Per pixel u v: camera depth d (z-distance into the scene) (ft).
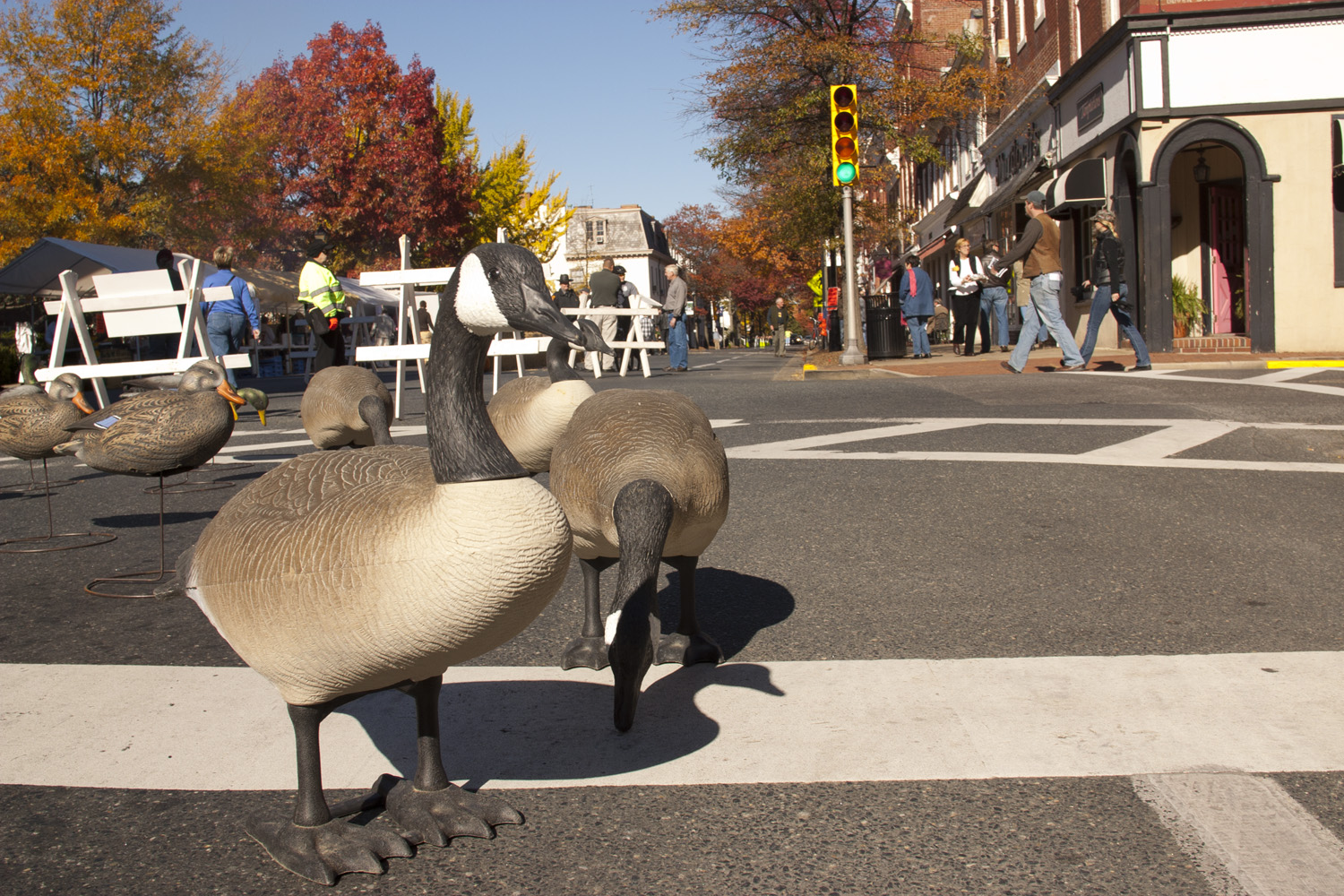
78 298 34.58
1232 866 8.00
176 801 9.57
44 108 102.32
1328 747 9.99
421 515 7.59
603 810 9.20
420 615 7.56
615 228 321.11
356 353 36.88
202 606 8.35
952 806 9.07
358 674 8.00
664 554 12.49
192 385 17.49
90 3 103.65
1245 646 12.98
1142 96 57.57
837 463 26.48
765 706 11.41
